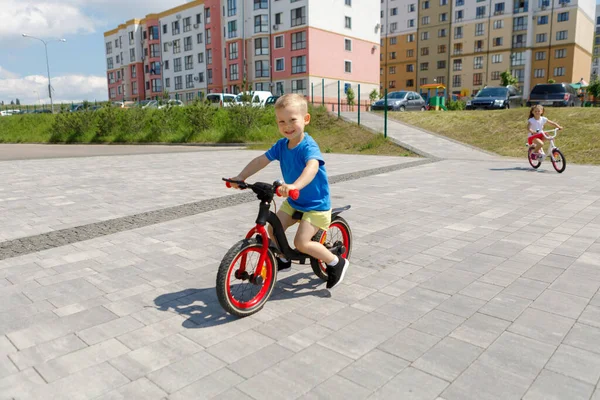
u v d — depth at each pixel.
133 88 73.06
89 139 29.83
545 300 3.43
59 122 32.12
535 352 2.69
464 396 2.28
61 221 6.15
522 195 7.66
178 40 62.41
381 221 6.00
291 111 3.10
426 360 2.62
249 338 2.91
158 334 2.98
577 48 60.19
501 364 2.57
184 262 4.44
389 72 74.00
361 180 9.72
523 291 3.61
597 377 2.43
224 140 23.80
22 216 6.46
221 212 6.68
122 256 4.64
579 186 8.48
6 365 2.61
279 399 2.26
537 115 10.63
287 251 3.43
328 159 14.27
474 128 18.56
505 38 62.56
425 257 4.51
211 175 10.80
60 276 4.08
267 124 24.53
